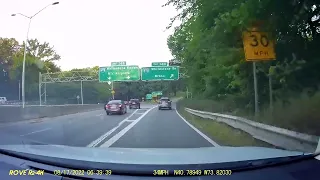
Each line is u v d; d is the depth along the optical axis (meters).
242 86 17.31
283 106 11.81
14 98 77.81
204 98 30.61
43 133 13.83
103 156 3.80
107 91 95.44
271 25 8.61
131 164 3.36
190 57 27.50
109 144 10.18
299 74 9.95
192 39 16.62
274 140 8.15
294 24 8.73
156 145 9.69
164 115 28.88
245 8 8.02
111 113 32.06
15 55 77.12
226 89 23.33
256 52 9.49
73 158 3.66
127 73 42.00
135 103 51.22
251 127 10.52
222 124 15.79
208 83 24.31
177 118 24.14
